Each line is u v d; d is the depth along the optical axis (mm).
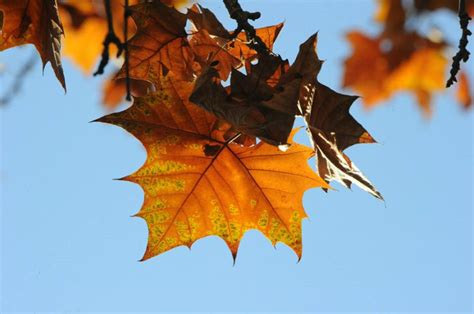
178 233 2314
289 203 2316
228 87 2279
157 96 2285
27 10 2346
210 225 2320
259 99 2250
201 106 2234
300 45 2275
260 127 2240
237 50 2340
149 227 2309
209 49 2338
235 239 2324
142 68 2332
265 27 2354
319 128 2273
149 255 2309
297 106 2260
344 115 2275
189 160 2305
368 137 2273
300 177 2311
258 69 2287
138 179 2301
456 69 2297
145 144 2295
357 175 2283
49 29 2348
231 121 2240
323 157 2293
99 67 2158
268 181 2314
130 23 2605
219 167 2311
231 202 2318
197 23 2342
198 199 2314
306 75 2271
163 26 2330
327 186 2305
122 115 2283
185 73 2334
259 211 2320
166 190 2307
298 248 2322
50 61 2350
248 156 2309
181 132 2297
